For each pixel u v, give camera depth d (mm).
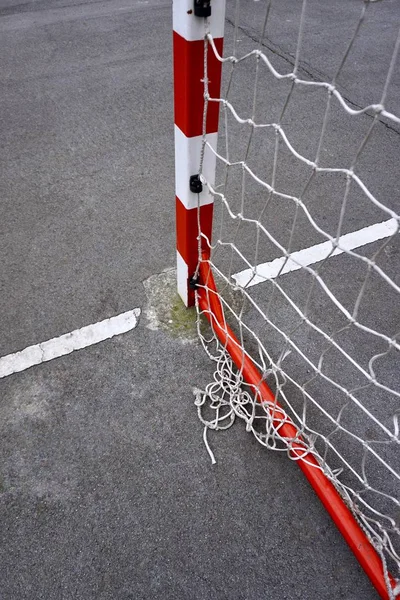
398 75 4207
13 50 4590
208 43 1394
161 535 1654
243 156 3271
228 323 2275
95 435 1893
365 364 2125
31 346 2174
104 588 1550
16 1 5613
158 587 1553
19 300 2361
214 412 1966
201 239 2000
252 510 1711
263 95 3887
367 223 2807
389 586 1436
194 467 1812
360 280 2482
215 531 1664
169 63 4395
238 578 1571
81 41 4746
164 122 3643
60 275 2480
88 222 2785
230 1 5363
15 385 2037
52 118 3678
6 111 3750
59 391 2020
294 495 1745
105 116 3701
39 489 1751
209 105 1551
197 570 1586
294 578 1571
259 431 1926
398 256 2609
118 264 2541
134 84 4094
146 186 3049
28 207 2883
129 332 2229
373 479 1777
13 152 3328
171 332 2227
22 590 1542
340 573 1580
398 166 3236
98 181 3084
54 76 4199
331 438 1884
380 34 4875
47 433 1896
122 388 2031
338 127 3564
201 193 1813
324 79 4109
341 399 2006
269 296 2391
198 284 2172
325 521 1685
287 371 2100
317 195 2986
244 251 2615
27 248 2621
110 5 5500
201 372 2086
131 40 4762
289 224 2785
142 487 1761
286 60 4363
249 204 2912
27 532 1655
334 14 5258
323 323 2287
